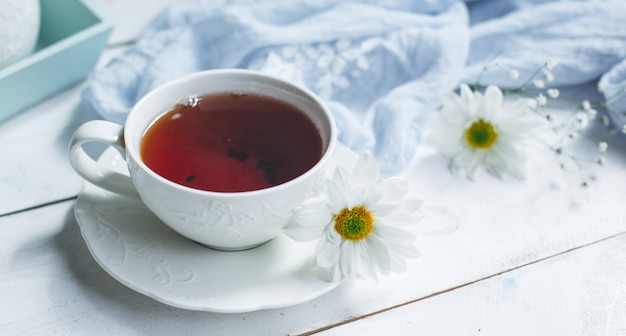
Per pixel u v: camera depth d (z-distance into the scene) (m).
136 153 0.42
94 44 0.54
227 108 0.46
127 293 0.44
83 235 0.43
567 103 0.56
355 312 0.44
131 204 0.45
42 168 0.50
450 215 0.49
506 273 0.46
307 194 0.42
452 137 0.52
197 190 0.40
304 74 0.55
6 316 0.42
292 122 0.45
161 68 0.53
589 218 0.49
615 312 0.45
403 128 0.52
